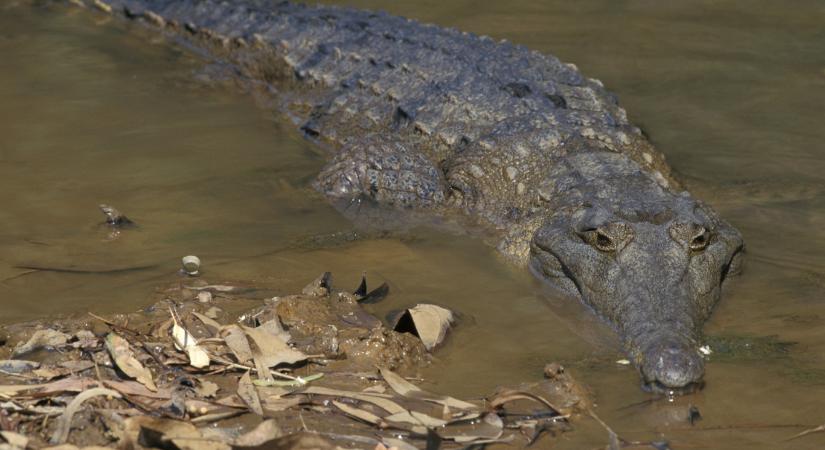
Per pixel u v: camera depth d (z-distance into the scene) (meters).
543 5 18.05
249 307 8.06
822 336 7.80
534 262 9.55
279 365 7.04
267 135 12.78
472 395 6.87
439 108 12.33
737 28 16.48
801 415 6.62
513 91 12.19
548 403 6.53
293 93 14.28
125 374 6.65
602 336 8.02
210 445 5.77
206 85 14.62
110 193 10.65
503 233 10.28
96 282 8.55
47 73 14.68
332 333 7.54
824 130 12.55
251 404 6.39
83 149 11.86
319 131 12.78
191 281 8.60
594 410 6.71
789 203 10.59
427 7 18.05
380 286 8.63
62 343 7.15
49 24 17.23
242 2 16.92
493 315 8.38
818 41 15.76
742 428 6.46
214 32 16.14
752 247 9.65
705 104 13.54
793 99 13.59
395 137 11.82
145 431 5.68
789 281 8.91
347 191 11.03
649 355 7.12
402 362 7.29
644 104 13.61
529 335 7.99
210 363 6.98
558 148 10.98
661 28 16.62
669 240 8.52
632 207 9.05
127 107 13.45
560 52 15.71
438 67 13.07
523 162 10.93
